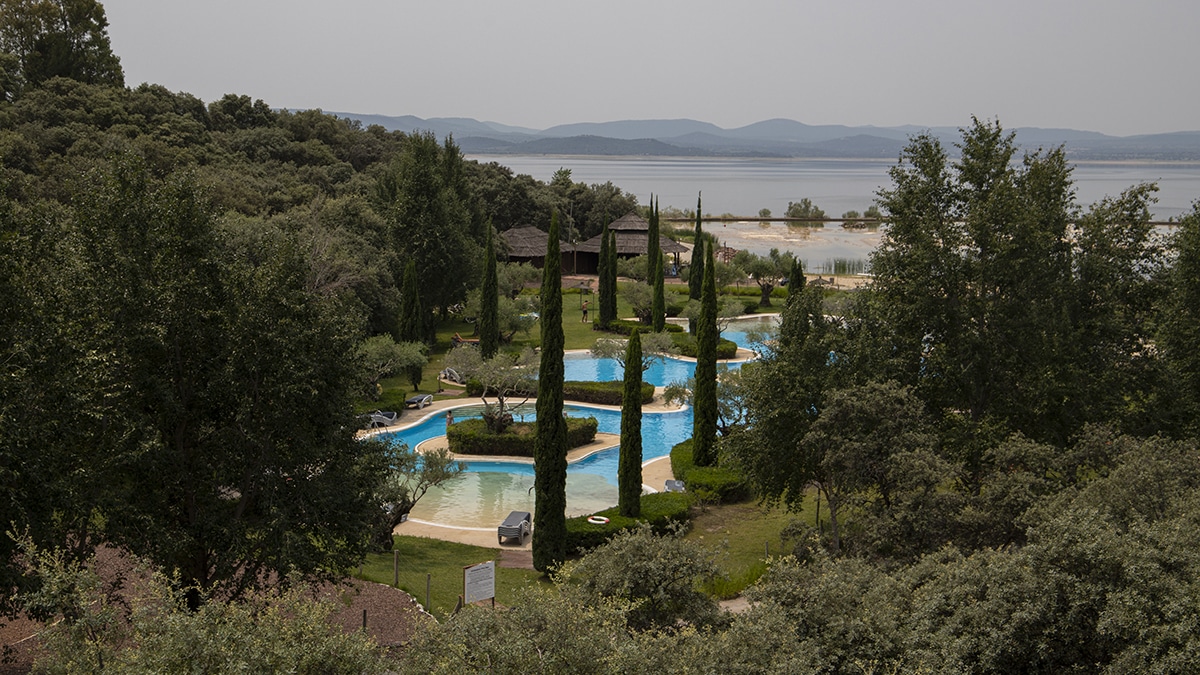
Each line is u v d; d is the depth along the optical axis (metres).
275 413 20.50
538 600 14.42
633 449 32.16
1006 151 35.28
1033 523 20.48
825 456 25.45
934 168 35.62
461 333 75.50
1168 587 14.74
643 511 32.81
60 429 18.06
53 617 17.11
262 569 24.97
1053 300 33.53
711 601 20.12
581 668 13.02
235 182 73.62
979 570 16.89
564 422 28.80
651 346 58.19
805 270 119.75
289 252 21.97
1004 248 31.89
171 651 11.62
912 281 33.44
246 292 21.11
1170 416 32.72
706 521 34.47
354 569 26.72
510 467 43.06
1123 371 33.69
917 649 15.41
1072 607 15.45
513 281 90.19
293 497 21.09
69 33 96.75
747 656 14.33
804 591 16.78
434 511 36.94
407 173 70.00
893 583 17.92
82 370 18.34
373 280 59.84
